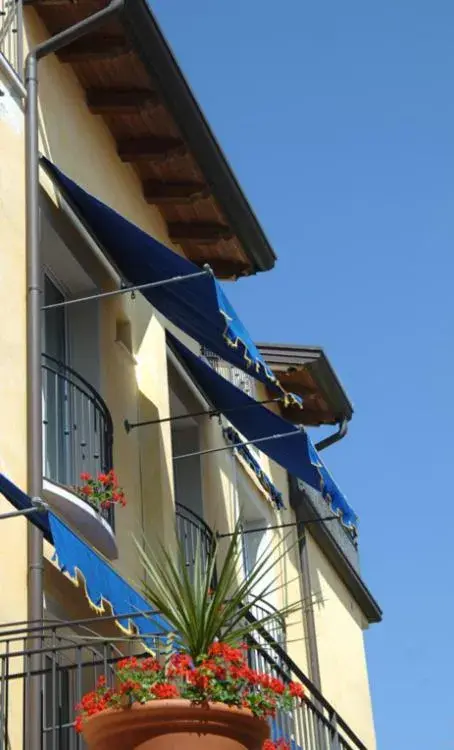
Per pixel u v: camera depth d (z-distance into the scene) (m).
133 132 17.48
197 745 9.95
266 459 23.33
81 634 13.92
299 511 24.48
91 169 16.64
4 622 12.22
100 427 15.38
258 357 14.70
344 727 18.02
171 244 19.16
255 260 19.67
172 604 10.79
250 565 22.28
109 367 16.25
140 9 15.53
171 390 18.44
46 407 15.30
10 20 14.74
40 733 11.88
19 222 14.10
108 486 14.60
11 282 13.72
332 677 24.77
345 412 23.53
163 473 16.88
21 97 14.69
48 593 13.37
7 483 11.54
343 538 26.97
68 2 15.53
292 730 16.27
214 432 20.02
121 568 15.46
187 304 15.40
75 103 16.50
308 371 22.44
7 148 14.19
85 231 15.70
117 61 16.28
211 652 10.51
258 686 10.49
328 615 25.39
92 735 10.12
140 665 10.34
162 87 16.58
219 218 18.80
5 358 13.30
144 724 9.95
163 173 18.09
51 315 15.84
